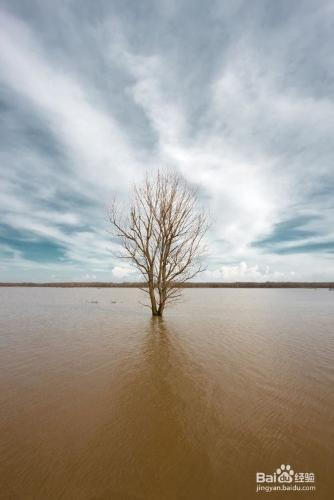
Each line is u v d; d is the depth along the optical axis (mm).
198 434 5098
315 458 4418
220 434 5105
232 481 3912
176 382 7664
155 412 5945
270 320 19969
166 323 18141
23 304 34250
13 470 4094
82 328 16156
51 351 10914
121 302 37594
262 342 12547
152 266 21203
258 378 7984
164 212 19828
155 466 4219
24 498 3580
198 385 7461
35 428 5270
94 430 5219
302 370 8688
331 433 5141
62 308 28812
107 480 3912
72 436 5012
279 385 7457
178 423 5492
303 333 14867
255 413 5914
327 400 6547
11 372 8445
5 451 4543
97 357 10086
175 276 20984
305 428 5316
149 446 4719
